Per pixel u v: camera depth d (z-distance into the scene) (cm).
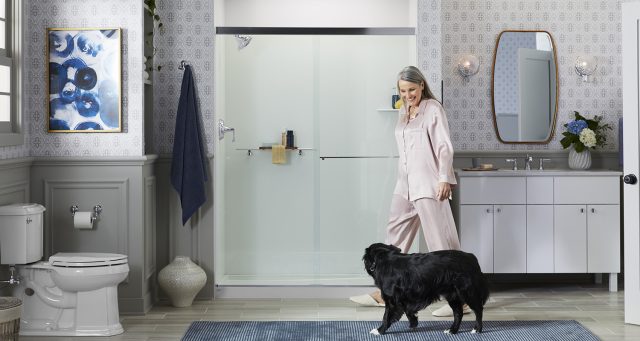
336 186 577
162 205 552
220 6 587
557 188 574
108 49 504
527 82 629
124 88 507
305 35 574
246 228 580
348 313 506
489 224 574
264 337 443
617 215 575
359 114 575
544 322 480
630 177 473
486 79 628
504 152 625
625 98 474
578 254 577
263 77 576
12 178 474
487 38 627
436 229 493
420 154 495
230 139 578
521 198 574
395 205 513
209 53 550
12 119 485
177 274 521
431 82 559
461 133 630
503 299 556
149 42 543
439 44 558
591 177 574
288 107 577
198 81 551
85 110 505
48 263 456
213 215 553
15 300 412
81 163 502
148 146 546
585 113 631
